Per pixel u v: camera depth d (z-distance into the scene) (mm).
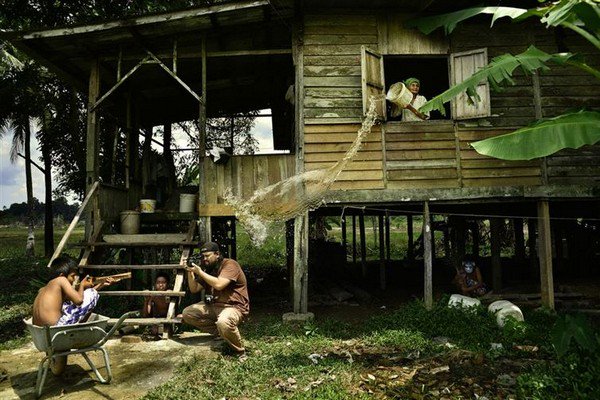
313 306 8867
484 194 7609
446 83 11891
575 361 4715
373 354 5586
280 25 8023
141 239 7680
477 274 8695
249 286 11469
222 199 7801
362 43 7816
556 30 7934
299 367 5008
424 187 7648
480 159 7730
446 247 12977
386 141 7703
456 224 10422
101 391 4547
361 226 11891
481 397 4211
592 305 8062
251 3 7137
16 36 7117
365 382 4633
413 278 11984
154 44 8086
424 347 5766
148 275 9500
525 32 7969
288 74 9781
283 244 20844
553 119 4695
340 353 5613
